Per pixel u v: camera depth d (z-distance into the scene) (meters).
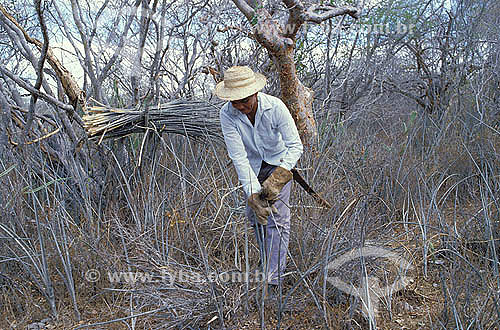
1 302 3.09
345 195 4.04
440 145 5.17
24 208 3.71
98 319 3.02
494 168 4.46
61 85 3.98
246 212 3.19
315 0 5.07
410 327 2.79
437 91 6.88
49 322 3.02
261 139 2.98
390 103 7.36
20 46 3.72
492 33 6.43
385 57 6.77
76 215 3.84
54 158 4.14
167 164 4.16
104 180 3.89
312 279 3.09
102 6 4.17
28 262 3.34
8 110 3.72
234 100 2.79
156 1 3.99
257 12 4.16
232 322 2.81
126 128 3.86
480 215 3.75
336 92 6.30
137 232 3.42
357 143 5.20
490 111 5.55
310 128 4.51
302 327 2.78
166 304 2.82
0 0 4.48
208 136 3.94
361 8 4.63
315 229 3.37
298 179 3.09
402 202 4.29
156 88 4.18
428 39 7.00
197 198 3.95
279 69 4.32
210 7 4.67
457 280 2.99
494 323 2.53
